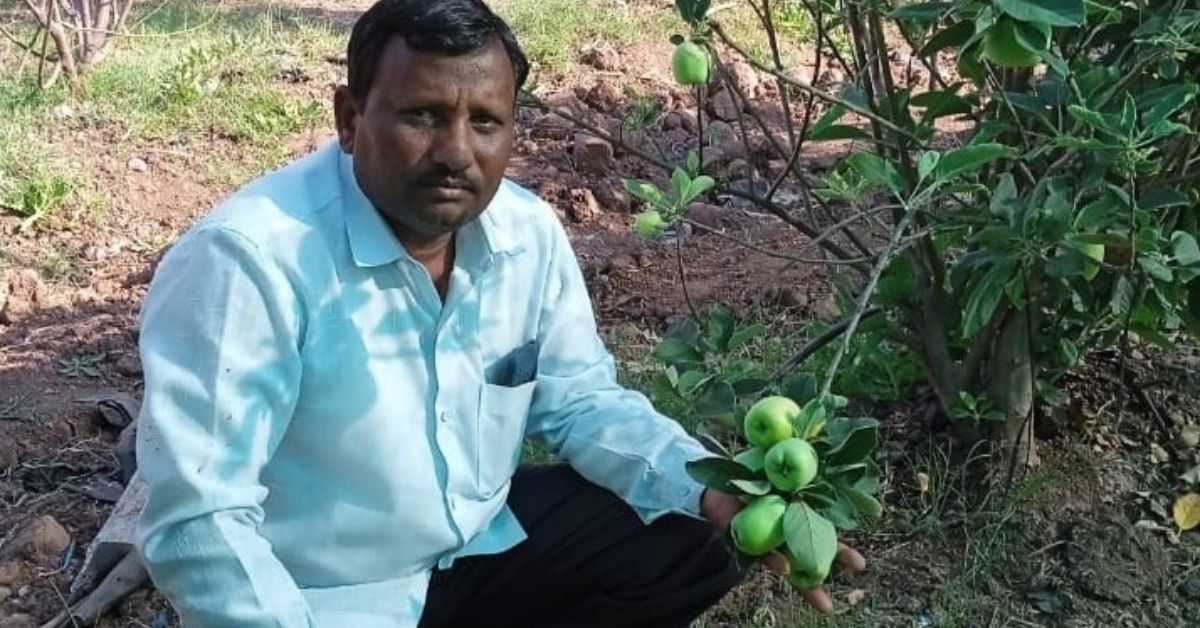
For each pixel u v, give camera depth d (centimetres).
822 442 200
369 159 208
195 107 590
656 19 695
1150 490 335
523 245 237
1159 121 245
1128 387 359
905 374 358
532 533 254
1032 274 300
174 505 203
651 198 275
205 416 203
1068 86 270
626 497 250
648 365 395
